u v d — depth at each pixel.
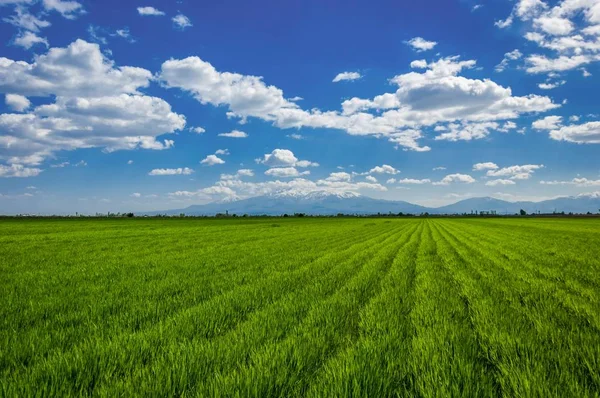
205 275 11.76
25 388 3.52
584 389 3.63
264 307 7.46
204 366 4.11
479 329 5.75
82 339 5.27
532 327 5.88
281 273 12.16
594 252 19.44
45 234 35.34
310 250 20.78
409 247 23.58
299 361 4.24
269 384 3.63
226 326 5.96
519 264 14.78
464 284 10.09
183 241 27.67
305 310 7.14
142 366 4.24
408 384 3.94
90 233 37.47
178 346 4.77
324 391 3.52
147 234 36.34
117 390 3.50
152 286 9.73
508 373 3.93
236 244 25.09
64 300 7.99
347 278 11.45
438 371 4.02
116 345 4.77
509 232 43.12
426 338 5.20
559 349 4.73
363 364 4.13
